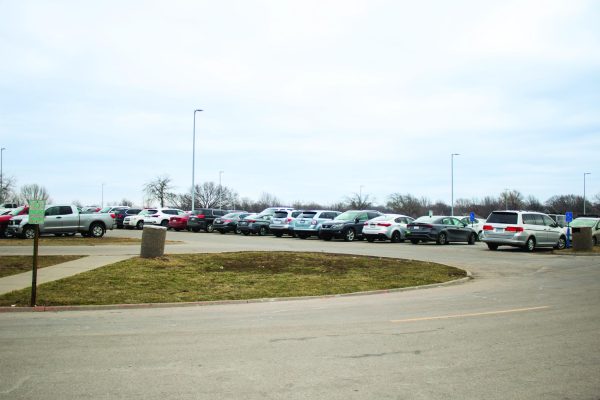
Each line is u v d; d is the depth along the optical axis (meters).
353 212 31.12
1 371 5.67
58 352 6.52
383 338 7.37
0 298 10.57
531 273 16.31
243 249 21.77
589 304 10.48
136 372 5.66
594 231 27.97
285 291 12.28
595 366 5.98
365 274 15.19
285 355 6.41
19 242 24.05
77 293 11.20
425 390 5.11
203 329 8.03
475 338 7.37
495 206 82.56
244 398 4.86
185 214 43.59
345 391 5.07
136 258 16.41
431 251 23.23
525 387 5.23
